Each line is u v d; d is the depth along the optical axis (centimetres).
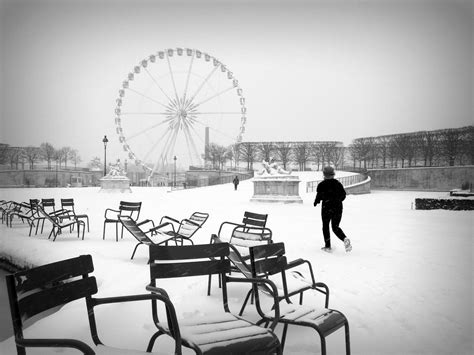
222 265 353
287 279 443
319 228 1262
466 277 630
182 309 458
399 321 441
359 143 6975
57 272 273
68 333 398
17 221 1428
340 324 329
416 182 5225
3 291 728
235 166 7544
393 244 959
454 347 377
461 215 1755
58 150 7356
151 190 4172
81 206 2139
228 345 278
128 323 426
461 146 5644
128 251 842
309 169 7406
